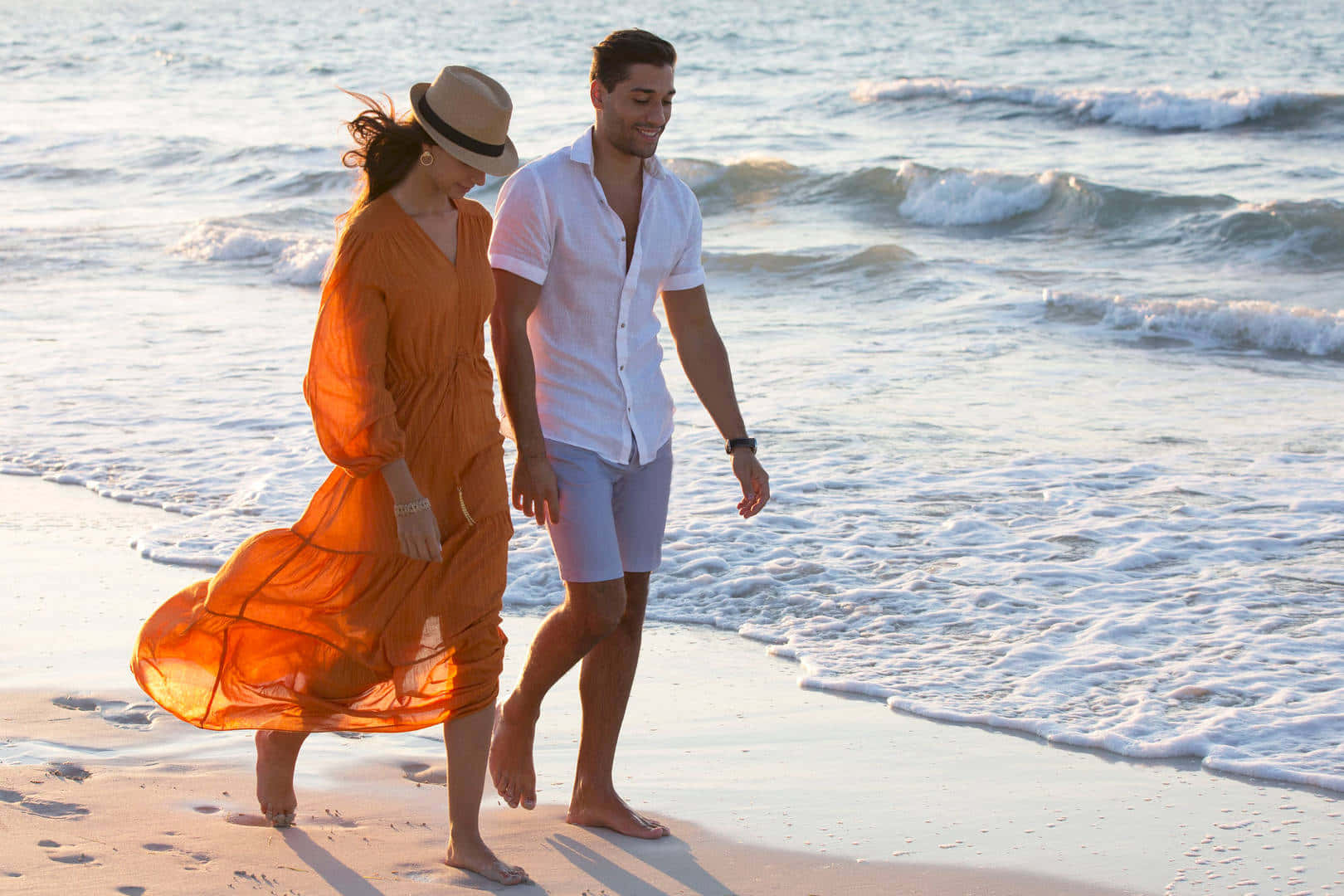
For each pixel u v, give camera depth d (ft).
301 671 13.15
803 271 66.44
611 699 14.70
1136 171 96.32
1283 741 18.11
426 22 320.91
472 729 13.12
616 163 13.92
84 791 14.92
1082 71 168.55
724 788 16.44
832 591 25.12
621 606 13.97
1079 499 31.04
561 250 13.69
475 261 12.83
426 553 12.38
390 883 12.87
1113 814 15.79
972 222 82.84
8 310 56.49
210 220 81.71
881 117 130.82
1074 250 75.66
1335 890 13.70
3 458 34.86
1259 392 43.34
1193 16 250.37
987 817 15.62
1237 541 27.81
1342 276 66.74
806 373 45.52
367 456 12.25
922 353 49.03
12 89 190.60
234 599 12.94
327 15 359.46
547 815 15.20
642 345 14.17
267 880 12.73
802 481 32.60
